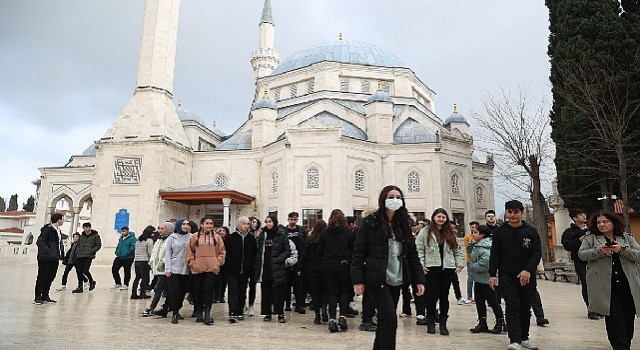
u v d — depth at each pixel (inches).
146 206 1272.1
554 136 902.4
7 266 1200.2
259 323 358.6
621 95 794.8
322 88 1600.6
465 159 1411.2
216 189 1278.3
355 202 1272.1
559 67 860.6
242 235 381.7
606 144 761.6
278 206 1286.9
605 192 826.2
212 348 261.1
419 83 1763.0
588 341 295.4
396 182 1343.5
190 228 388.8
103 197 1299.2
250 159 1441.9
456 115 1681.8
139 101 1398.9
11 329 306.7
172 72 1485.0
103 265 1237.7
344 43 1791.3
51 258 453.1
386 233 208.8
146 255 520.4
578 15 876.6
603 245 242.5
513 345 260.2
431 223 332.2
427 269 324.8
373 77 1632.6
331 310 326.6
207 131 1733.5
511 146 1003.3
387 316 198.5
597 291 245.9
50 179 1641.2
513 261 275.6
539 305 360.8
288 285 437.7
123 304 461.4
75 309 415.8
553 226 1369.3
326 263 332.8
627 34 842.2
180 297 361.4
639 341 296.7
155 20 1445.6
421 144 1341.0
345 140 1272.1
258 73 2185.0
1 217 2608.3
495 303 326.6
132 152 1320.1
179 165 1408.7
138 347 260.1
